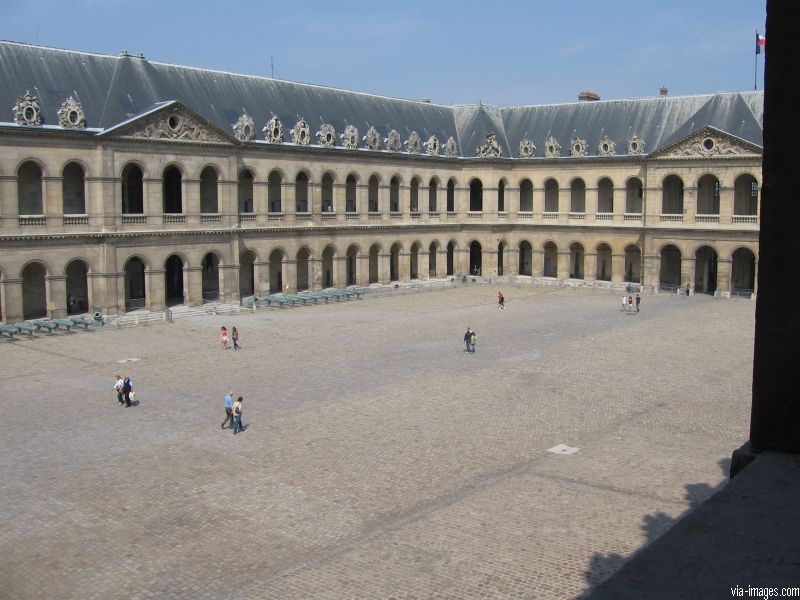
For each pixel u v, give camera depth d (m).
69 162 65.81
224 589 21.69
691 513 7.21
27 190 66.56
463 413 39.91
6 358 53.53
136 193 76.50
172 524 26.23
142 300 75.88
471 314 75.94
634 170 96.00
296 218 85.62
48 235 64.62
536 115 108.38
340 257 91.00
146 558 23.72
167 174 80.44
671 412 40.16
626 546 23.86
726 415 39.56
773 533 6.68
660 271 96.69
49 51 70.19
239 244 79.44
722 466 31.53
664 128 97.38
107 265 68.19
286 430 36.94
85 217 67.25
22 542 24.88
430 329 66.38
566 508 27.14
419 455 33.31
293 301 82.06
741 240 88.38
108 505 27.88
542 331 65.56
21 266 63.75
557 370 50.16
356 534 25.31
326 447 34.44
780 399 8.27
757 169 86.75
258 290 82.12
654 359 53.81
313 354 55.09
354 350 56.62
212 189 81.94
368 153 92.00
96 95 70.62
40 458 32.91
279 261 89.12
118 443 34.91
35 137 63.53
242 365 51.34
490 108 110.94
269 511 27.31
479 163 104.12
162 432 36.59
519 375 48.62
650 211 94.56
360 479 30.47
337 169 89.50
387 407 41.00
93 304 68.38
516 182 104.94
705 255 96.38
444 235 104.12
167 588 21.81
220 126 79.75
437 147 101.19
